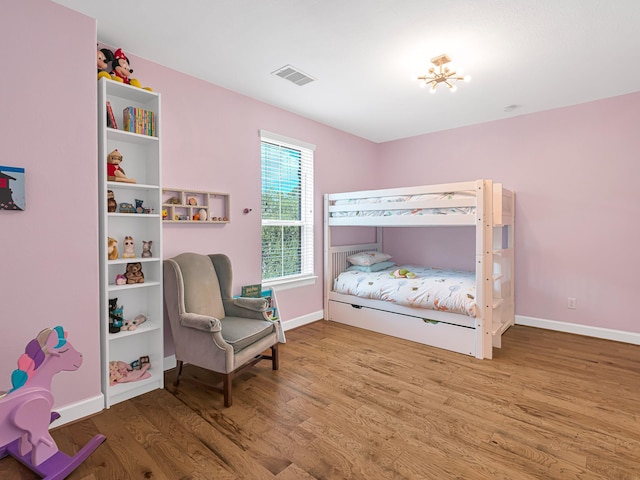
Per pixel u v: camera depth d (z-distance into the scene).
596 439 1.83
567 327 3.63
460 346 3.06
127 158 2.44
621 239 3.34
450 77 2.68
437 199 3.19
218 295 2.76
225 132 3.08
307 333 3.61
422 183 4.61
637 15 2.00
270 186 3.57
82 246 1.99
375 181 4.99
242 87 3.08
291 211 3.83
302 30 2.19
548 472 1.59
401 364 2.82
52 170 1.87
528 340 3.38
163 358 2.57
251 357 2.38
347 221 3.87
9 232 1.74
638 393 2.33
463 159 4.25
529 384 2.46
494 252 3.12
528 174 3.80
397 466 1.63
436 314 3.20
